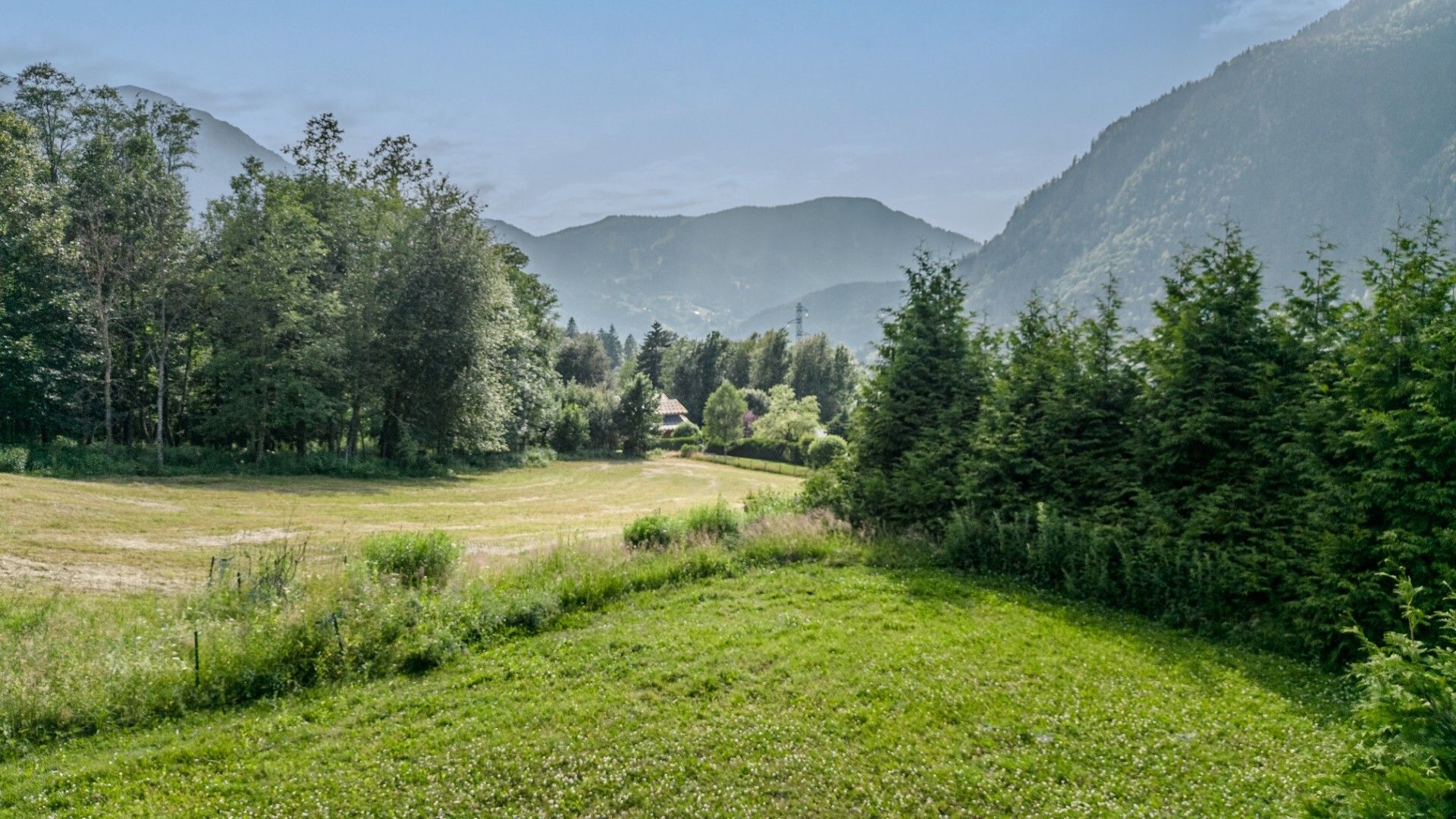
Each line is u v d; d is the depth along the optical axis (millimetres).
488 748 7621
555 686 9227
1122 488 14211
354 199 43000
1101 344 15688
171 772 7309
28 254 31453
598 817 6422
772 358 97562
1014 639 10445
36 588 13852
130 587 14602
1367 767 4848
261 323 35625
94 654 9492
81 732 8211
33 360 30422
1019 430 15992
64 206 33031
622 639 10734
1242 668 9422
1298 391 11953
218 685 8984
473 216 44781
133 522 21000
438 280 42781
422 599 11234
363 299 40812
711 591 13266
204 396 41438
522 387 52375
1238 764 6895
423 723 8258
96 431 37812
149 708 8555
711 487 48969
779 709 8352
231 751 7719
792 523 16922
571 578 13094
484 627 11164
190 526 21547
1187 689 8672
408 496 33688
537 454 57688
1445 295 10086
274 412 36125
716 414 75438
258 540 20547
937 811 6363
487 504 33969
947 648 10070
